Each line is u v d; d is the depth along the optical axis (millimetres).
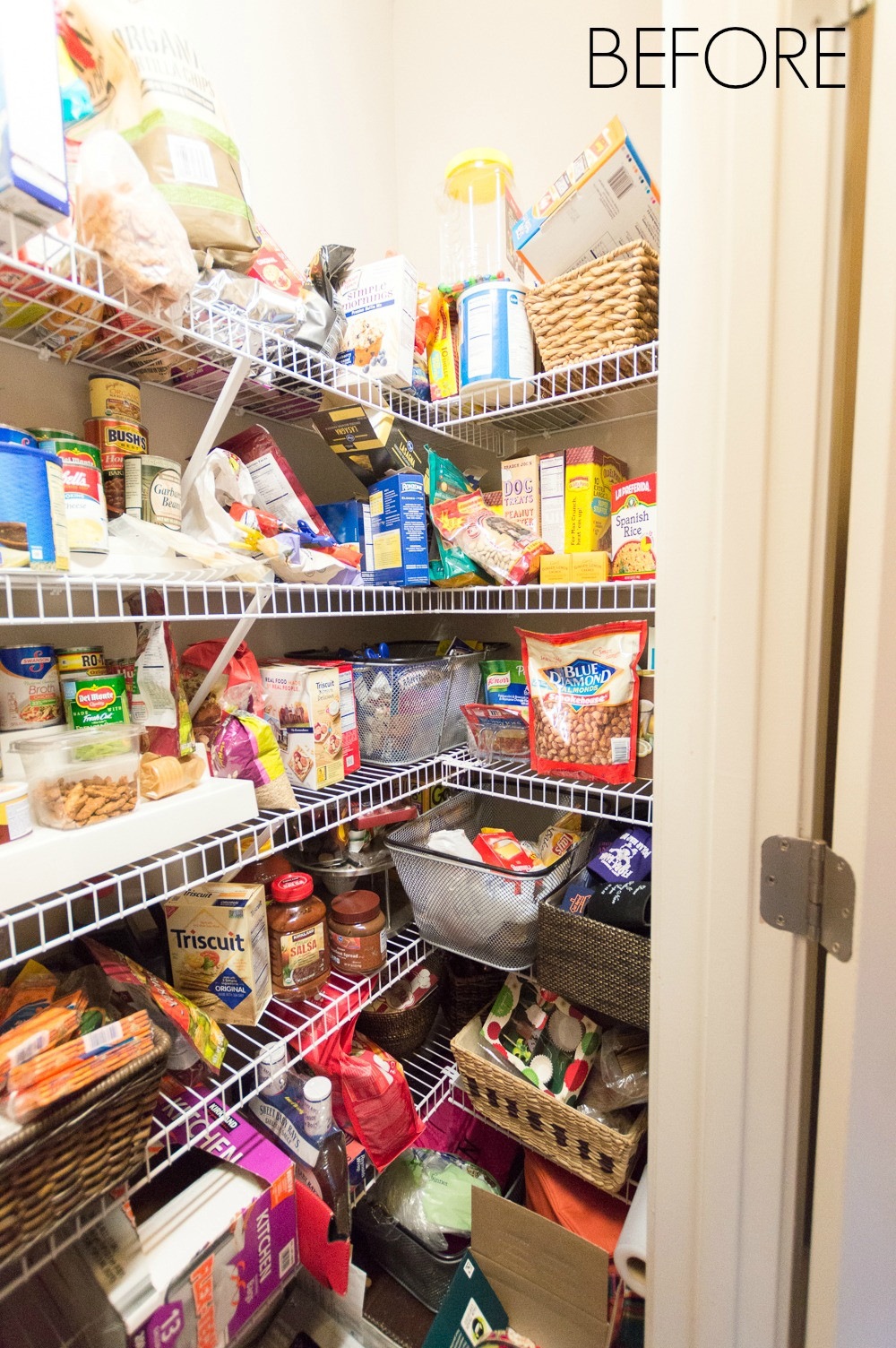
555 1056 965
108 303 560
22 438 549
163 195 595
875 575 386
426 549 1016
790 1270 509
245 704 848
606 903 828
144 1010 623
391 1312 943
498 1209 862
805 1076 487
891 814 411
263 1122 896
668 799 541
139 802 663
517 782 1061
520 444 1314
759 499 451
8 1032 554
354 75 1262
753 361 446
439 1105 1126
